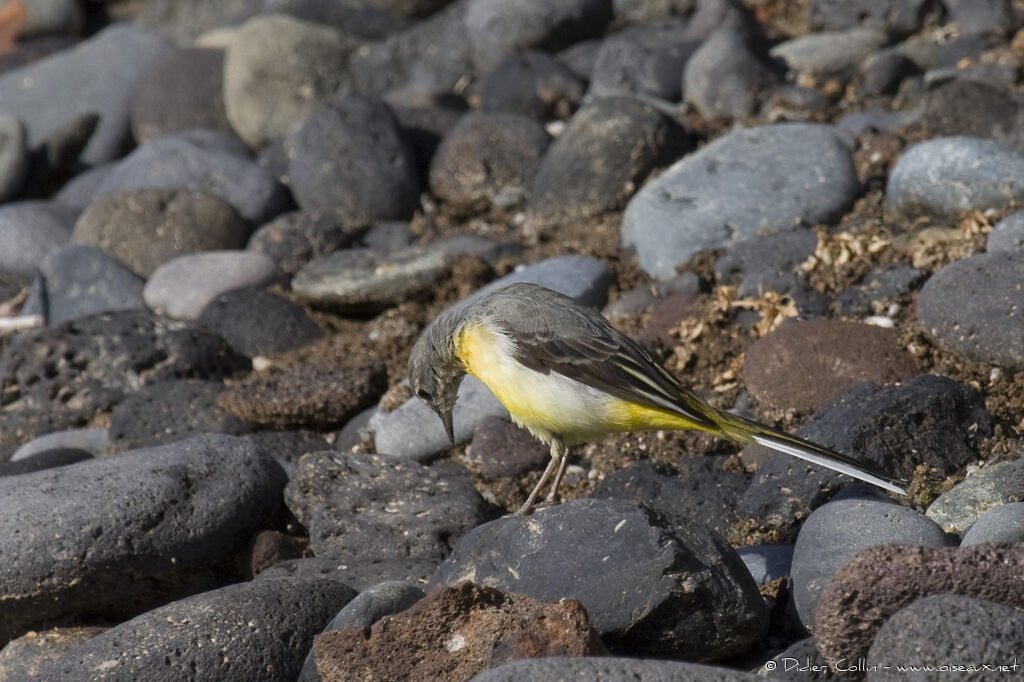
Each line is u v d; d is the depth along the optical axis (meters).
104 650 8.66
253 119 20.58
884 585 7.38
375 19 23.03
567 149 16.70
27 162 20.72
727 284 13.88
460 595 7.83
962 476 10.22
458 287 15.29
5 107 22.39
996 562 7.34
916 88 17.92
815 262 13.50
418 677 7.79
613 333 9.53
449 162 17.88
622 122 16.44
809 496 9.88
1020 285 11.25
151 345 14.45
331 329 15.45
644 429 9.48
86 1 27.47
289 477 11.34
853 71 18.77
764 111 17.98
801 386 11.62
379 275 15.34
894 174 14.34
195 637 8.73
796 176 14.77
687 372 12.85
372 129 18.11
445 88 21.25
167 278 16.06
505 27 21.12
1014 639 6.68
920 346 11.70
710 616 8.06
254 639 8.82
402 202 17.80
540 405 9.58
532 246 16.19
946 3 19.33
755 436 9.00
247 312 15.27
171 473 10.67
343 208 17.67
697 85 18.42
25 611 10.01
